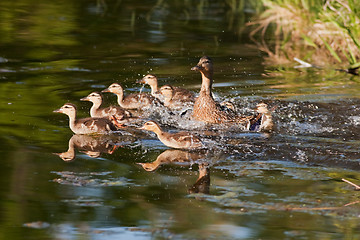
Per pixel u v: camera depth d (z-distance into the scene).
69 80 16.62
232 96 15.34
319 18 21.84
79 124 12.75
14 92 15.32
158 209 8.99
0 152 11.22
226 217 8.73
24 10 26.36
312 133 12.72
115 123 13.41
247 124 13.35
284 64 18.98
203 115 13.85
